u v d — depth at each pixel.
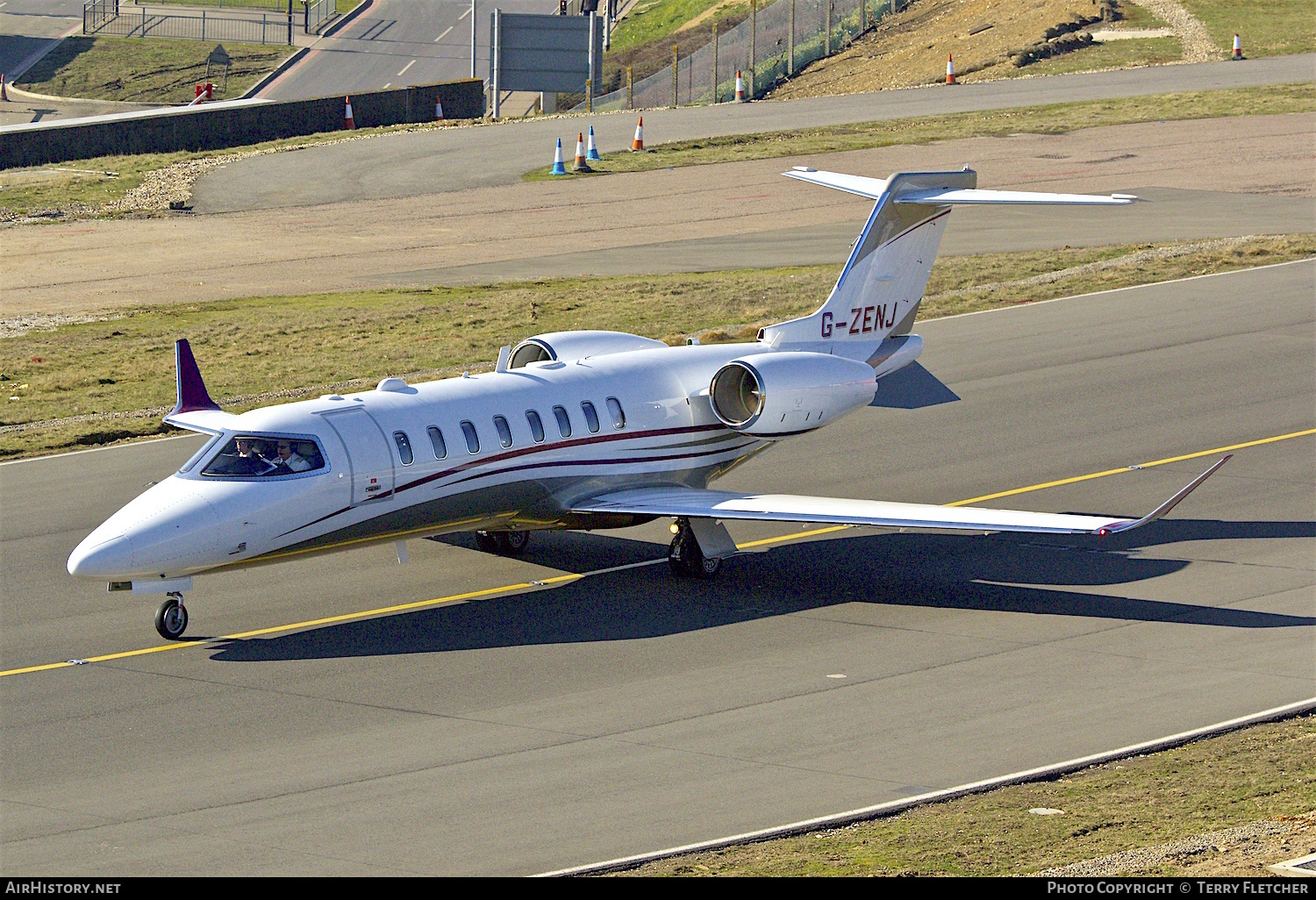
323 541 80.25
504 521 87.56
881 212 102.38
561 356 96.06
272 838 53.97
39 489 108.19
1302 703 67.06
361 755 62.53
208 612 83.00
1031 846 51.50
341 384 134.12
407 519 82.50
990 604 83.62
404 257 189.88
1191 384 127.44
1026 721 65.50
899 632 78.88
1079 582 87.44
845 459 112.00
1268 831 52.06
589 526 91.56
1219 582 86.44
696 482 95.75
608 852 52.25
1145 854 50.19
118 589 75.50
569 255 188.25
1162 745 62.03
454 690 70.62
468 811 56.25
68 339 154.00
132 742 64.50
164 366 143.00
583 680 72.00
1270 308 149.25
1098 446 113.31
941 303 158.12
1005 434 116.62
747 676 72.25
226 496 76.94
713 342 140.75
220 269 184.88
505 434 85.56
